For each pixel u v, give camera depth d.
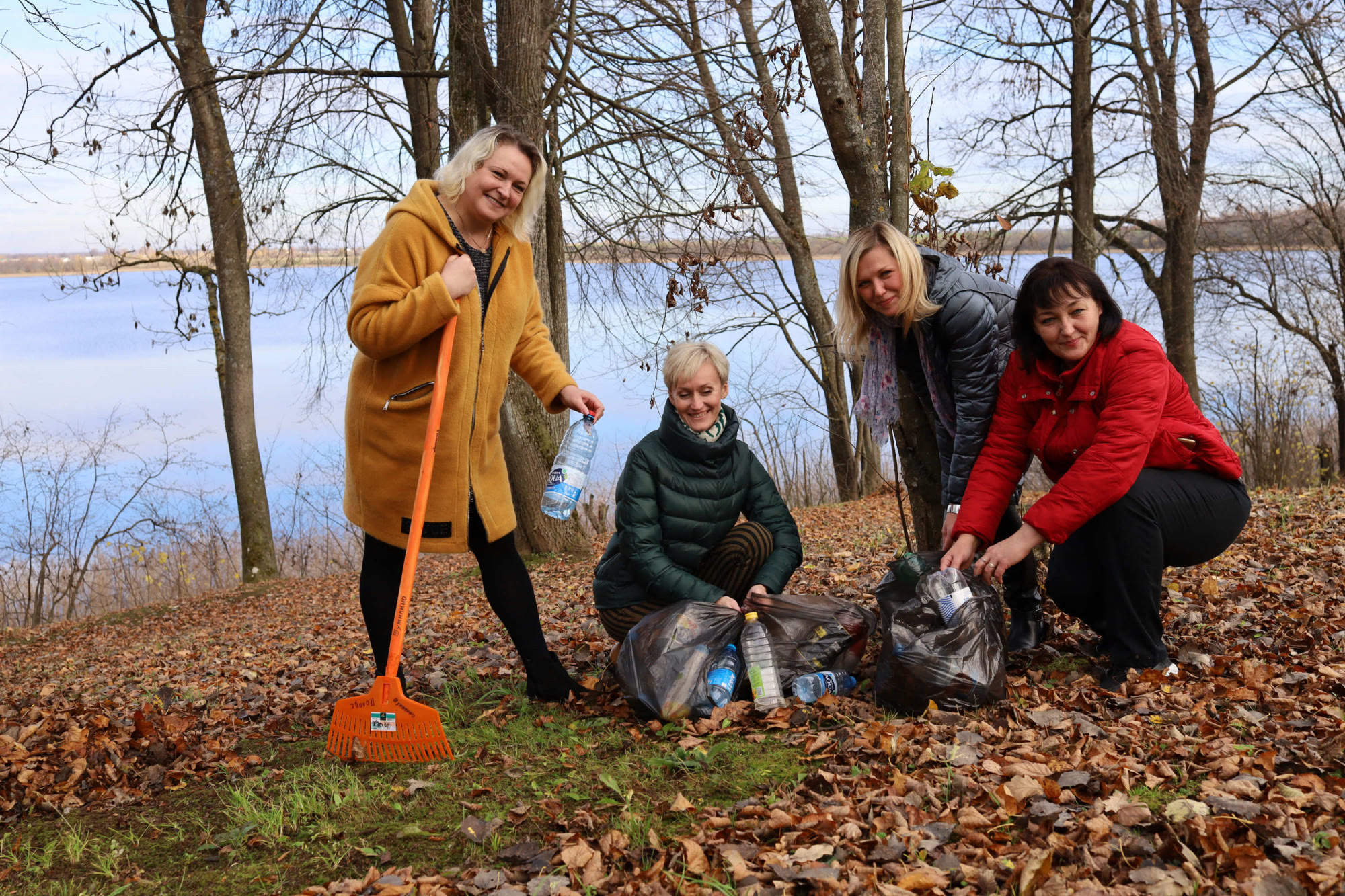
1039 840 2.06
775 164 10.90
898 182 4.17
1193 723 2.64
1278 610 3.82
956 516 3.38
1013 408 3.22
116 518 15.73
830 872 1.99
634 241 12.39
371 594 3.23
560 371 3.49
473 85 9.70
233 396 14.36
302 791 2.77
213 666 6.07
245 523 14.65
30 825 2.77
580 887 2.09
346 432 3.24
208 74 12.30
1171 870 1.89
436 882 2.16
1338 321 16.75
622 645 3.23
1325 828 2.01
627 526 3.41
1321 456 17.20
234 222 13.59
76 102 11.66
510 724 3.21
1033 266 3.03
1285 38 14.82
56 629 12.41
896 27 4.15
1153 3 14.54
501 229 3.22
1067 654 3.48
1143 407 2.89
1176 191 15.35
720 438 3.42
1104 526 2.98
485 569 3.37
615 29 11.23
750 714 3.01
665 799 2.50
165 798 2.91
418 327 2.90
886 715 2.94
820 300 16.92
